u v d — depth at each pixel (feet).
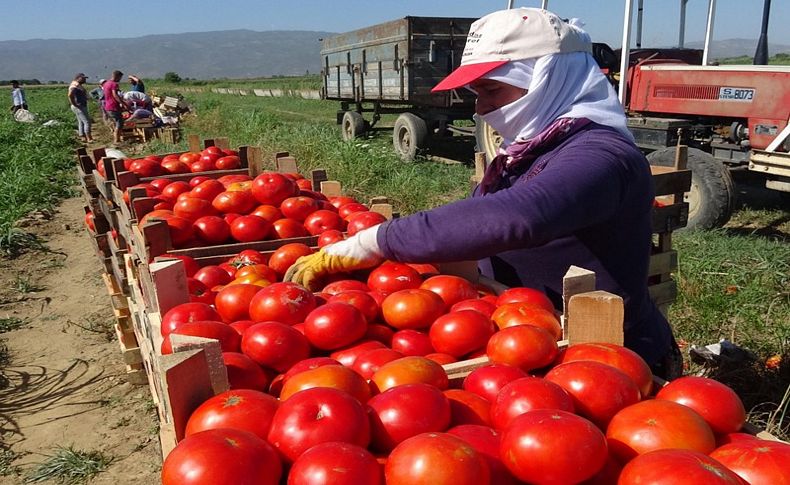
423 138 40.09
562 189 6.66
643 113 31.17
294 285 7.66
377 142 45.09
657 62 30.50
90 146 62.75
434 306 7.45
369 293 8.14
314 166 38.40
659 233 14.01
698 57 32.40
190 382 5.32
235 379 6.08
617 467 4.73
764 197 32.32
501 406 5.22
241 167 16.24
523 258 8.40
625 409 5.08
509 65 7.54
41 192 38.22
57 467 12.81
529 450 4.43
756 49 27.63
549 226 6.61
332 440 4.77
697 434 4.73
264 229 11.46
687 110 28.37
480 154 15.76
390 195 32.86
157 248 10.53
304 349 6.79
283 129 49.78
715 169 24.44
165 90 174.40
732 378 14.38
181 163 16.01
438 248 6.89
